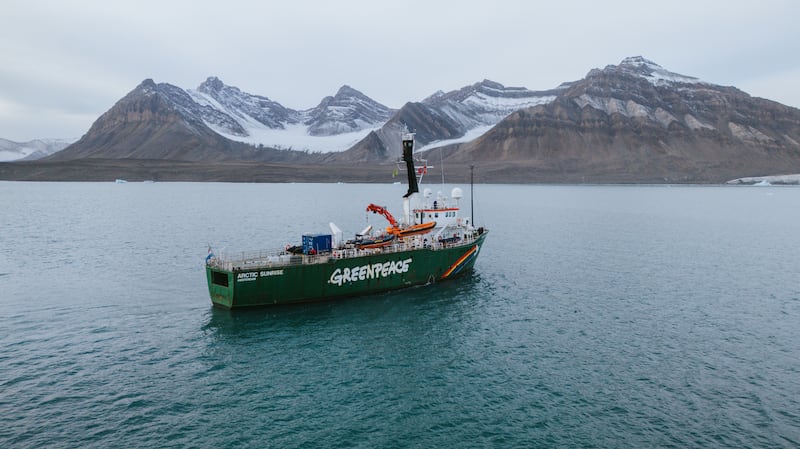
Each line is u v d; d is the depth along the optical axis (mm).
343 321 46062
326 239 52719
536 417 30000
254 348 39500
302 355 38438
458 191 66062
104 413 29234
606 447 26938
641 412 30562
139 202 185500
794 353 39812
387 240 57000
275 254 56031
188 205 173500
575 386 33938
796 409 30984
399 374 35625
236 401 31234
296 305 49594
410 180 62562
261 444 26734
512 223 131125
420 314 48656
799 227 126375
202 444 26516
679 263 76188
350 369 36281
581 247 90812
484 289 58750
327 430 28297
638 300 54969
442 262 59781
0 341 39875
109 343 39875
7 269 64562
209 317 46188
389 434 28078
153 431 27516
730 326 46375
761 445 27156
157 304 49906
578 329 45219
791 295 57344
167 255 75000
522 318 48188
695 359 38562
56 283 57594
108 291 54344
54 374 34156
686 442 27422
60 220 120625
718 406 31297
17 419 28250
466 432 28375
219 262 48594
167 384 33156
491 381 34688
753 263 76562
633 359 38500
